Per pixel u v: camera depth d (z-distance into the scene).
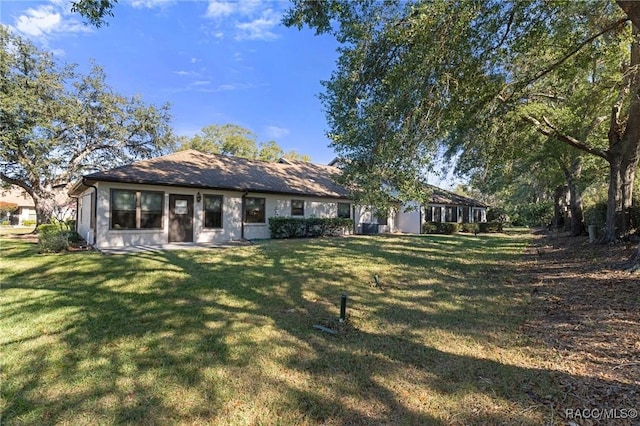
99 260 8.58
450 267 8.84
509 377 3.06
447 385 2.95
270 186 16.00
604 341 3.69
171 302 5.36
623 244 9.77
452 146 9.27
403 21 5.42
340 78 6.76
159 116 22.14
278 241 14.07
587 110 10.52
